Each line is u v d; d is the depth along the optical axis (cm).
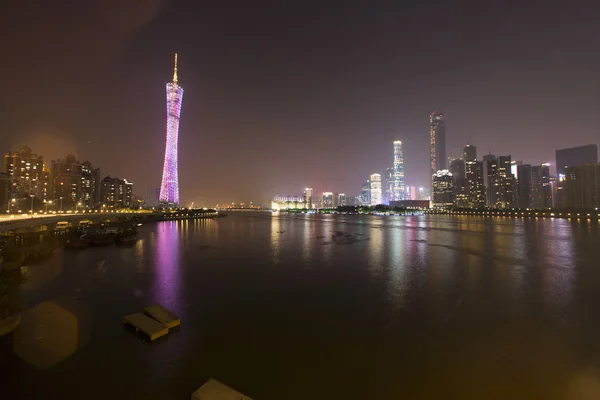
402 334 1906
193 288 2920
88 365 1547
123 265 4038
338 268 3872
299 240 7081
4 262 3844
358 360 1603
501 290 2861
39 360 1592
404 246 6025
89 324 2042
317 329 1984
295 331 1953
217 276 3416
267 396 1316
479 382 1409
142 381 1420
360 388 1370
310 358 1623
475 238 7531
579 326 2020
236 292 2797
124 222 11844
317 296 2680
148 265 4041
